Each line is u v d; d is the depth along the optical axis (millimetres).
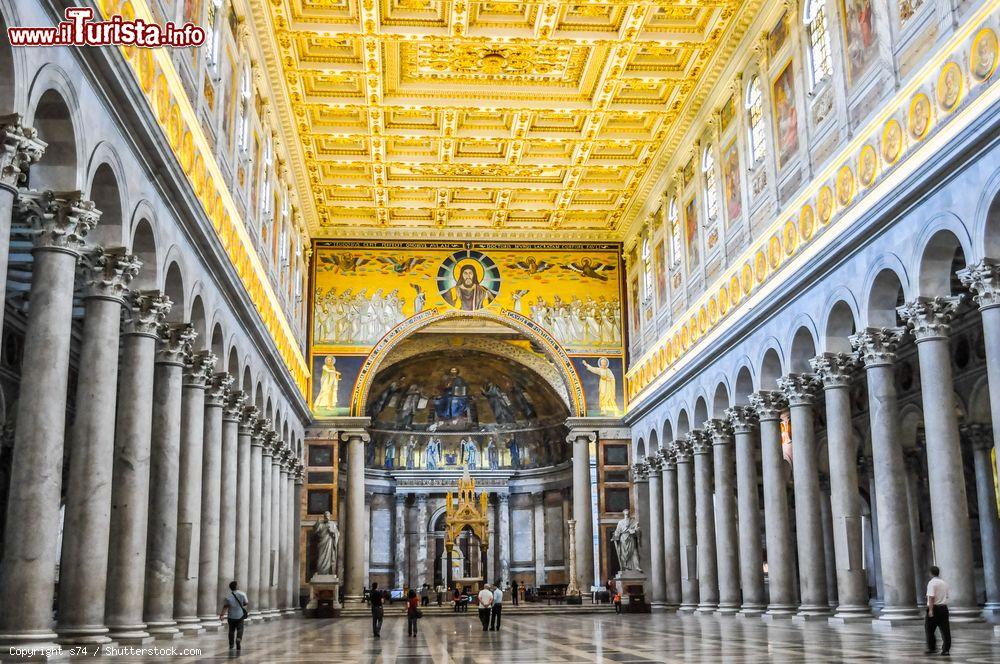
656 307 41844
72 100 14297
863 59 23062
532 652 16562
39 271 14195
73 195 14328
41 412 13703
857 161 22938
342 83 34094
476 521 49562
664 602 41344
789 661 12992
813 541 26531
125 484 18031
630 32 30312
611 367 46438
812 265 24828
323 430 45031
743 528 31188
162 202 19125
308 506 44375
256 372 30844
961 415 29984
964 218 18641
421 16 30312
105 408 16188
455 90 34406
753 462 31500
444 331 47531
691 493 38438
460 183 41500
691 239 37031
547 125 37406
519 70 33625
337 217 45312
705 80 33062
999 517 28688
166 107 18844
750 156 30516
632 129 37531
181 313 20969
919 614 21500
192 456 22250
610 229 46938
